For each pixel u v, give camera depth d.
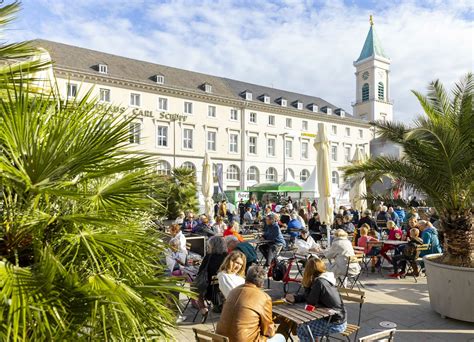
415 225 10.96
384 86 68.25
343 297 5.26
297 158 53.62
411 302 7.29
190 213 14.66
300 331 4.51
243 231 16.36
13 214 2.72
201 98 45.47
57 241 2.83
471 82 6.67
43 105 3.12
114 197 2.88
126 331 2.53
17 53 3.23
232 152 47.97
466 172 6.16
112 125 2.87
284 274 7.75
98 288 2.53
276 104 53.75
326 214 10.33
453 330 5.80
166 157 42.34
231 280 5.21
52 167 2.62
